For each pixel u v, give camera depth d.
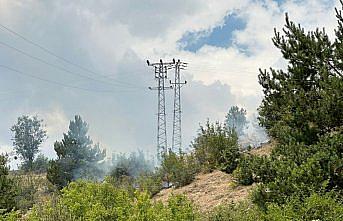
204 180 20.84
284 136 13.31
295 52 14.02
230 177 19.88
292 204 10.56
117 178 31.34
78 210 11.21
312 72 13.87
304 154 12.21
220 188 18.52
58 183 32.47
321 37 13.89
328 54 13.59
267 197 11.89
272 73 14.42
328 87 12.79
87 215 10.83
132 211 10.95
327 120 12.58
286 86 13.91
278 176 11.90
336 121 12.63
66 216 11.09
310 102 13.25
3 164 21.66
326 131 12.98
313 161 11.65
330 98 12.53
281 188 11.57
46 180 33.78
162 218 10.59
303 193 11.14
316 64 13.69
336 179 11.58
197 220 11.33
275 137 14.45
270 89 14.39
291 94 13.63
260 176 12.62
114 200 11.72
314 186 11.20
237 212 13.28
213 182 19.97
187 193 19.23
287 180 11.55
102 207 11.01
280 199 11.49
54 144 37.19
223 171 20.11
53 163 33.41
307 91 13.79
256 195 12.26
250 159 13.33
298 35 14.05
